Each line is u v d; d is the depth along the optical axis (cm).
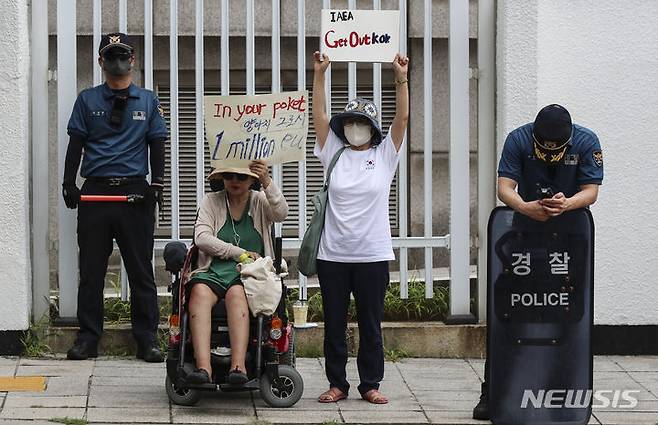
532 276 884
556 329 887
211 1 1273
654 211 1118
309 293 1183
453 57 1112
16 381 975
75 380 985
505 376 888
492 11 1122
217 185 955
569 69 1103
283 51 1287
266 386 917
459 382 1024
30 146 1088
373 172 930
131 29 1283
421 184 1321
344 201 926
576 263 884
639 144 1112
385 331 1107
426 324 1122
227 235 936
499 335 889
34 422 861
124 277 1115
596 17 1102
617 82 1107
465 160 1118
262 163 923
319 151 948
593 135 876
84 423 862
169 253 902
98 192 1043
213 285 904
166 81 1288
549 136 845
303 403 938
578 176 877
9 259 1059
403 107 928
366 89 1298
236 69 1280
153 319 1063
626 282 1122
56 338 1084
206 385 878
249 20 1097
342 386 948
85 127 1044
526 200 887
